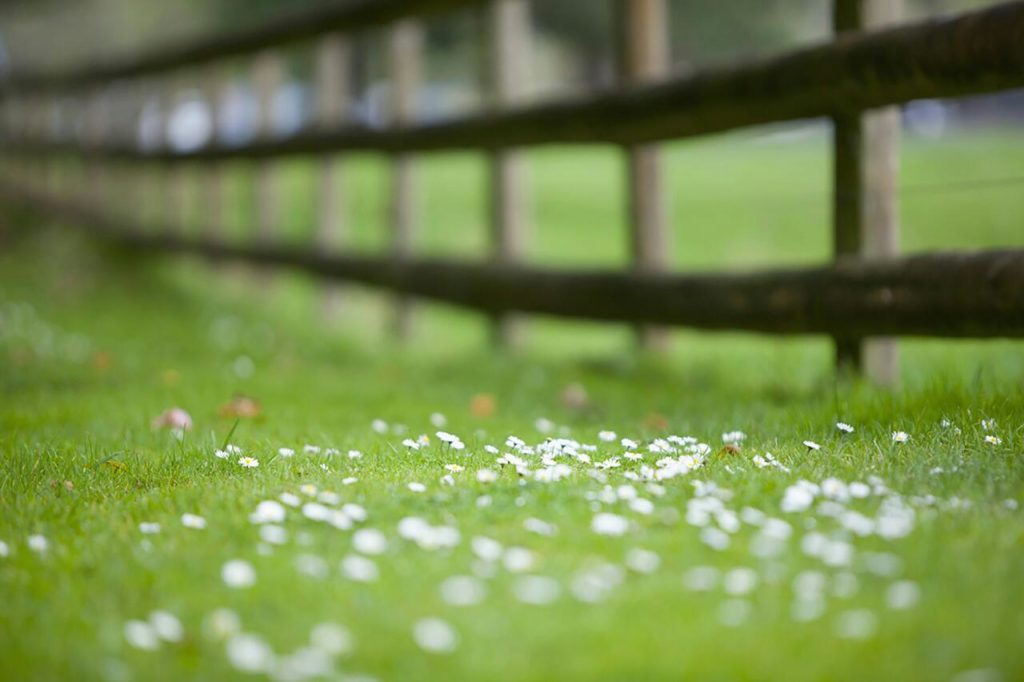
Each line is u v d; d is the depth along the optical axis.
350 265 11.17
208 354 9.06
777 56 5.99
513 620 2.30
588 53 29.70
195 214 16.11
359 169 25.62
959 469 3.37
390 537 2.86
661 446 3.90
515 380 7.43
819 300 5.68
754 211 17.86
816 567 2.55
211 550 2.84
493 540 2.79
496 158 9.31
